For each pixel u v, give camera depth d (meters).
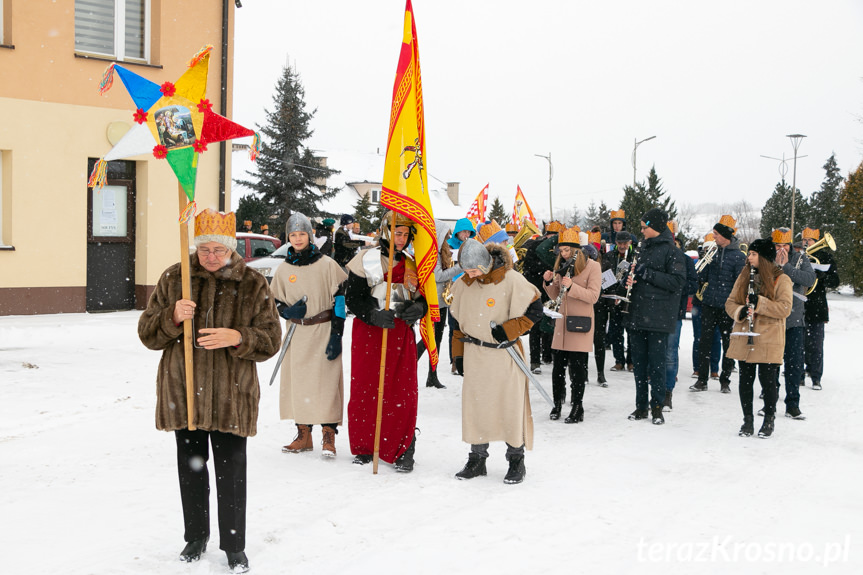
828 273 9.62
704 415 8.02
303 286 5.88
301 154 51.31
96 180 3.68
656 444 6.70
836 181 59.34
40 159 13.30
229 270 3.76
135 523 4.34
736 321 7.20
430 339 5.68
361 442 5.73
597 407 8.28
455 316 5.57
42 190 13.34
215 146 15.38
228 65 15.45
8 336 11.00
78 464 5.42
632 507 4.94
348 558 3.97
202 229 3.69
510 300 5.35
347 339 12.42
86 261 13.88
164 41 14.62
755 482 5.58
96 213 14.09
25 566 3.72
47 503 4.62
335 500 4.89
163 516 4.47
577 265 7.52
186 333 3.63
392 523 4.50
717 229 9.13
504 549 4.15
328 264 5.93
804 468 5.99
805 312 9.73
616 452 6.38
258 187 50.56
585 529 4.50
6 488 4.87
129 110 14.20
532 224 10.42
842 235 40.28
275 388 8.38
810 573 3.94
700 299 9.60
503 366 5.41
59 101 13.45
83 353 9.84
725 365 9.40
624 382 9.88
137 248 14.53
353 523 4.48
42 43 13.24
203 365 3.72
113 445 5.92
